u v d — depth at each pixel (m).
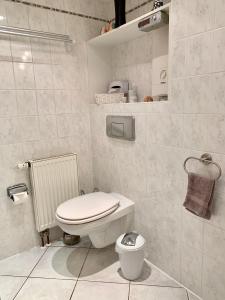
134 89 1.95
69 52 1.95
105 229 1.72
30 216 1.90
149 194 1.64
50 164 1.86
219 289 1.27
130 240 1.53
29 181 1.87
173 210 1.47
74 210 1.55
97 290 1.47
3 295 1.45
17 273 1.64
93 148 2.20
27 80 1.77
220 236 1.22
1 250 1.79
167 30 1.54
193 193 1.26
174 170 1.42
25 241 1.90
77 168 2.03
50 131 1.94
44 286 1.52
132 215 1.82
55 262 1.75
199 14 1.15
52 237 2.04
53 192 1.90
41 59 1.82
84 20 2.00
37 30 1.77
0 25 1.61
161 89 1.65
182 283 1.49
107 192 2.10
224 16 1.06
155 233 1.64
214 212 1.23
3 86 1.67
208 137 1.20
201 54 1.17
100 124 2.04
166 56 1.58
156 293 1.43
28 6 1.71
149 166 1.60
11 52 1.68
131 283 1.52
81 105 2.09
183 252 1.45
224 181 1.16
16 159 1.79
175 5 1.25
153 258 1.69
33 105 1.82
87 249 1.90
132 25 1.58
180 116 1.33
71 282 1.54
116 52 2.10
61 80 1.94
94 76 2.11
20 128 1.78
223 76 1.10
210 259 1.29
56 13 1.85
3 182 1.75
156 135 1.50
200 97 1.21
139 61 1.87
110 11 2.10
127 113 1.72
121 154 1.85
